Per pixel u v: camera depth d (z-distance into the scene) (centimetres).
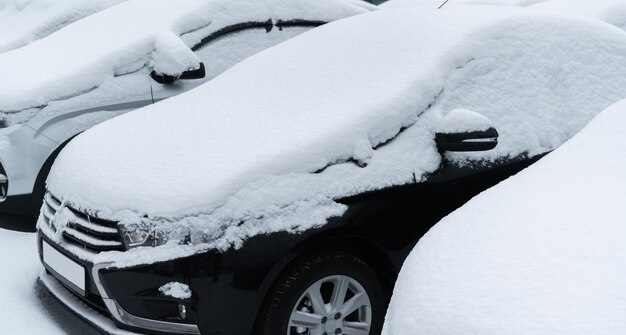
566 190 237
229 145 315
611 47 379
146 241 280
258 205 281
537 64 351
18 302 352
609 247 193
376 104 315
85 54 514
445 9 391
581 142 270
